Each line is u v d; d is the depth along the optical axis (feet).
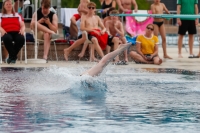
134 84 48.52
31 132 26.23
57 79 50.60
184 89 44.88
